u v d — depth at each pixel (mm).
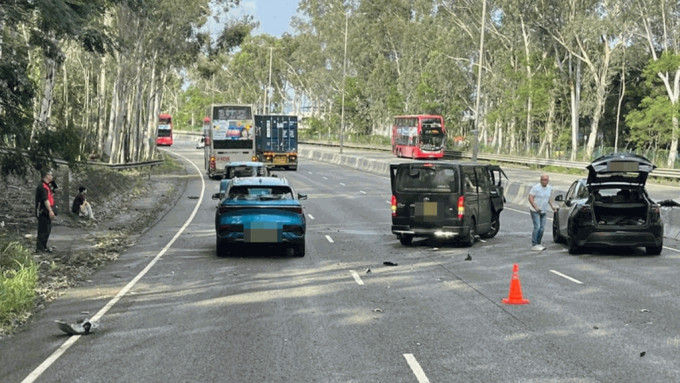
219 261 17844
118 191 37312
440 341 10320
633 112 60031
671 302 13180
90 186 33344
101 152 63094
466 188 20609
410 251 19891
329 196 37750
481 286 14688
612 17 61062
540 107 67938
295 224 18141
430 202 20391
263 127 59938
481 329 11062
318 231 24188
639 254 19484
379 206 32844
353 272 16344
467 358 9445
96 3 24547
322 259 18297
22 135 22984
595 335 10727
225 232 18016
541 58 69938
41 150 23609
